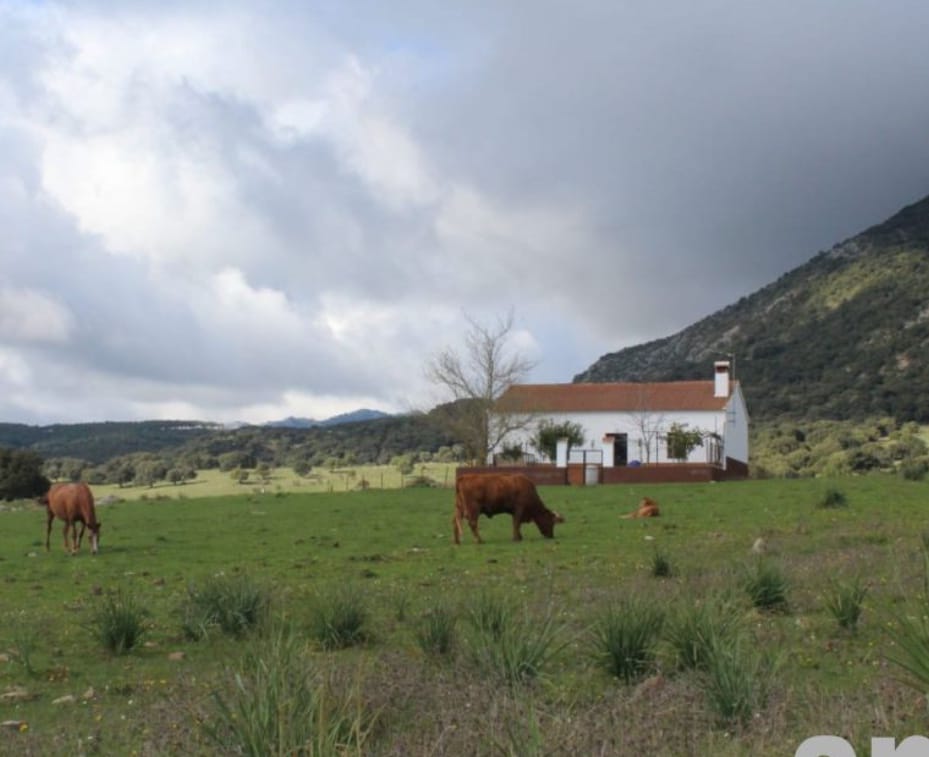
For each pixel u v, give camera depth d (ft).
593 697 36.65
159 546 96.37
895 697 30.68
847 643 44.73
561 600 56.44
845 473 204.33
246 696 29.50
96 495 234.17
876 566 66.85
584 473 190.19
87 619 57.88
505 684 35.32
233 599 53.26
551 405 243.81
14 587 72.79
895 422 359.25
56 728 36.60
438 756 28.17
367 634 49.08
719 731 31.35
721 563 71.77
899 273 512.63
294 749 26.40
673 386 247.09
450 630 44.52
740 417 257.55
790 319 528.22
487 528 106.11
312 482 253.85
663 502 129.90
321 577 74.33
